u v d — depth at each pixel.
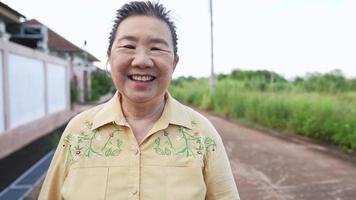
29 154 7.95
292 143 9.60
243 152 8.38
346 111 9.73
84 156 1.40
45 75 11.68
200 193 1.38
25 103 9.63
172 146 1.41
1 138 7.53
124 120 1.42
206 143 1.45
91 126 1.45
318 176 6.33
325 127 9.57
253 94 15.41
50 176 1.50
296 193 5.44
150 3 1.43
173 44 1.47
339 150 8.50
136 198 1.33
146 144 1.40
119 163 1.37
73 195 1.37
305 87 18.36
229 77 29.16
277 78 25.75
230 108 16.61
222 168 1.46
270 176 6.34
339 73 21.31
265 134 11.26
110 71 1.47
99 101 23.95
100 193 1.35
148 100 1.42
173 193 1.34
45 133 11.12
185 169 1.38
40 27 11.91
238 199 1.52
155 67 1.40
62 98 14.25
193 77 33.28
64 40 19.97
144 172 1.36
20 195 5.14
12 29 11.15
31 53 10.04
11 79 8.56
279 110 11.91
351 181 6.03
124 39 1.40
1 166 6.83
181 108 1.51
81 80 22.62
